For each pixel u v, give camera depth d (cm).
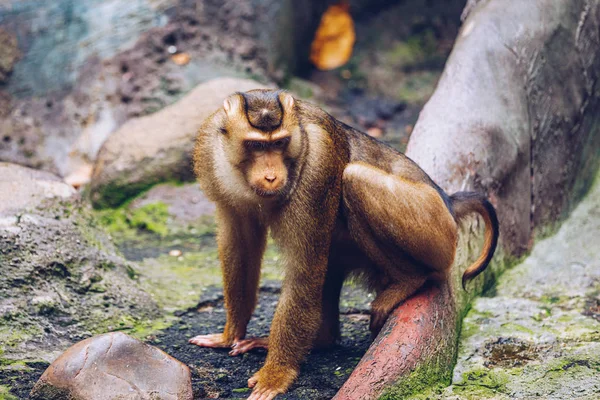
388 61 1541
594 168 1005
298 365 609
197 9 1405
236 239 632
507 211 827
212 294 804
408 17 1582
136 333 698
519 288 805
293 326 597
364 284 675
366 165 607
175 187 1098
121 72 1319
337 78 1523
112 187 1092
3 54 1302
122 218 1065
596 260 850
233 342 668
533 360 642
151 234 1027
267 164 555
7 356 621
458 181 745
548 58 896
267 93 577
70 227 766
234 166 571
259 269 659
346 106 1450
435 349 604
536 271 836
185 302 780
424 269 632
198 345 677
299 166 575
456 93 812
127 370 554
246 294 659
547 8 901
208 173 596
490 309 731
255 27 1407
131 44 1345
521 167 848
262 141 553
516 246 848
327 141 589
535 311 729
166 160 1102
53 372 548
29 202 761
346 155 618
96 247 777
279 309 600
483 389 598
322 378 614
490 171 789
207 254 945
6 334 649
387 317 632
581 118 958
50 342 656
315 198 581
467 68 830
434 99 815
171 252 951
